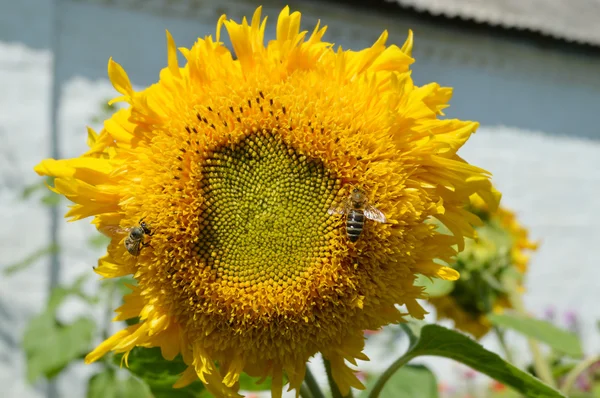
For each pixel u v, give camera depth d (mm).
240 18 944
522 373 234
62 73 868
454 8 1080
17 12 833
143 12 900
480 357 238
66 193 219
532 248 396
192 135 224
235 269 229
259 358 225
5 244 807
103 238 442
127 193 221
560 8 1255
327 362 233
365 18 1029
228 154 232
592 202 1275
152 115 223
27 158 831
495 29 1122
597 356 343
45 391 803
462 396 977
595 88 1276
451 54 1141
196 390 250
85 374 813
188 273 223
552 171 1248
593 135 1278
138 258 221
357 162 219
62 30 870
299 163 231
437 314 373
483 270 360
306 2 979
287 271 229
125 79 222
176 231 222
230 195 231
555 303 1242
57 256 819
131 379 384
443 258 222
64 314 792
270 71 225
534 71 1220
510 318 336
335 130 220
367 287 219
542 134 1237
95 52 881
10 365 799
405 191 216
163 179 223
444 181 218
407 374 311
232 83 225
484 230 366
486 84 1187
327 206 230
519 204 1228
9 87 829
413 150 217
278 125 227
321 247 228
